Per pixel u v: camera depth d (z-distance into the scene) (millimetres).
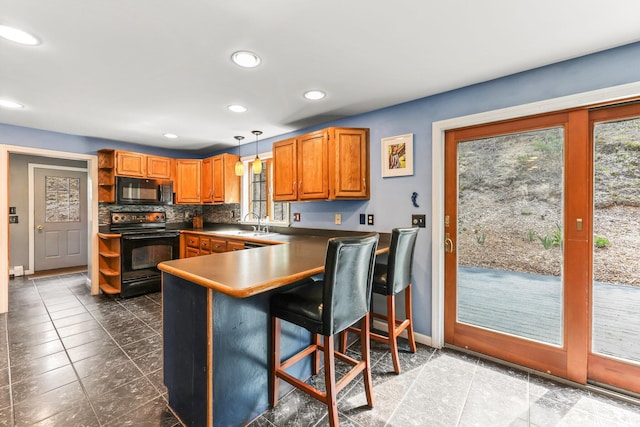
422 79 2012
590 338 1771
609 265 1729
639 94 1549
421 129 2348
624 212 1689
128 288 3520
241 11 1302
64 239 5027
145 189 3898
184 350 1436
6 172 3033
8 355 2127
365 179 2648
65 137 3447
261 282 1216
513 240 2047
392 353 1935
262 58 1730
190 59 1734
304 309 1409
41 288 3914
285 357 1690
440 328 2285
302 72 1909
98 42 1543
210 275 1338
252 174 4102
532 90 1865
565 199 1841
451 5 1270
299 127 3184
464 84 2092
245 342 1450
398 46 1605
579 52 1663
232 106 2529
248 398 1469
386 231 2566
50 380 1817
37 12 1287
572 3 1253
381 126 2584
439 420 1491
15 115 2762
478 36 1512
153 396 1673
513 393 1712
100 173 3750
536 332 1959
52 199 4898
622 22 1380
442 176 2281
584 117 1753
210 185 4160
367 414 1532
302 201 3000
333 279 1290
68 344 2309
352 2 1247
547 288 1923
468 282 2227
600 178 1746
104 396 1667
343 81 2041
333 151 2588
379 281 2006
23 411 1534
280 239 2846
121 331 2566
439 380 1842
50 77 1953
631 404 1610
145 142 3949
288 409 1571
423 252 2350
